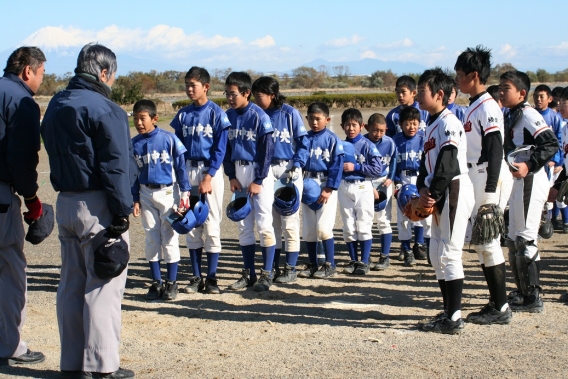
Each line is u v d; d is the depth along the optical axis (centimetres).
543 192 543
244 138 654
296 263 750
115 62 403
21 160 397
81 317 402
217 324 537
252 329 520
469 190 479
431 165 487
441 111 482
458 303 486
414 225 800
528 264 539
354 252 732
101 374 390
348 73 10238
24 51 419
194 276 657
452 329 483
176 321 549
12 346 430
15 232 421
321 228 698
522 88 544
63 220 394
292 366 423
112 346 394
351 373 406
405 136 766
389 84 8400
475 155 498
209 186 622
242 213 637
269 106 679
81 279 405
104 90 395
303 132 672
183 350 469
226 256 828
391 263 779
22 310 433
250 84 655
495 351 441
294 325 528
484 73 496
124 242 389
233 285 663
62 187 390
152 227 619
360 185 711
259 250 866
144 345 482
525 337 471
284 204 657
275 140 673
